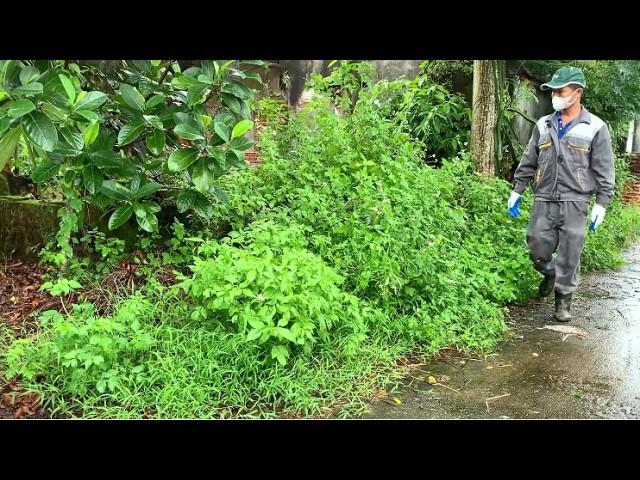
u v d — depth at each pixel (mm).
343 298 4211
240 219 5266
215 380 3443
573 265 5039
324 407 3414
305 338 3791
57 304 4695
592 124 4922
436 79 9688
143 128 4508
